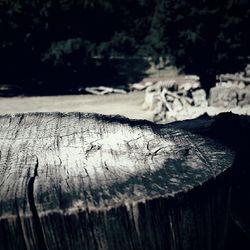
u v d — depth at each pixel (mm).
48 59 17406
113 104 13719
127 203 1884
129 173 2166
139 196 1916
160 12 12820
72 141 2613
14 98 15375
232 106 11383
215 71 13602
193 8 12148
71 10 16875
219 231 2357
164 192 1946
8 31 16172
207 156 2369
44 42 17312
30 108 13398
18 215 1841
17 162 2344
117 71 20188
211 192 2117
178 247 2084
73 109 13070
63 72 18828
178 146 2516
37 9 16156
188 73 14031
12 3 15578
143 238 1982
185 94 12141
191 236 2109
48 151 2480
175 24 12742
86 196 1946
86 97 15445
